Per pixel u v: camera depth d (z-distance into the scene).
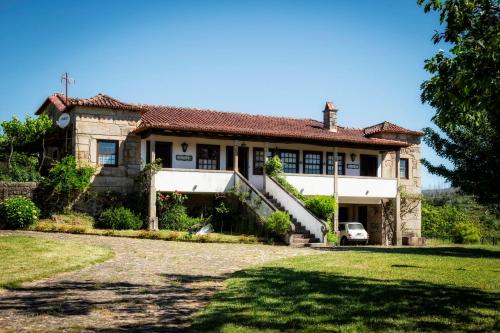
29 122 25.39
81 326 6.38
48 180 22.08
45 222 20.16
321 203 22.83
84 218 21.86
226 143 26.55
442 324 6.54
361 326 6.39
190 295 8.60
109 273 10.84
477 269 12.22
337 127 32.62
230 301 7.92
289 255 15.55
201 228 22.38
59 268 10.97
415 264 13.11
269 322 6.55
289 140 26.31
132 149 24.38
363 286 9.34
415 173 31.83
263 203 21.44
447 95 8.39
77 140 23.23
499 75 7.67
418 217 31.41
